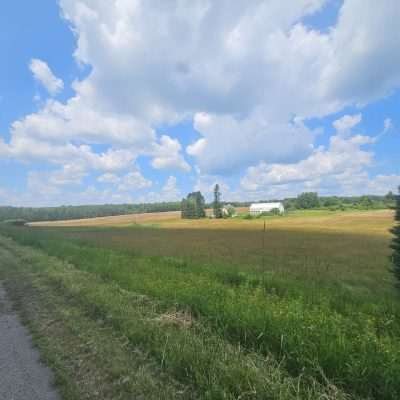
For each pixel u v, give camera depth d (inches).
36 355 155.3
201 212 4377.5
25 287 300.0
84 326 190.2
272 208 4739.2
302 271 454.9
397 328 177.6
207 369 131.6
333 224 2461.9
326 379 119.0
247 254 754.8
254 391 112.9
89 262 414.3
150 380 128.0
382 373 117.1
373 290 341.1
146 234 1692.9
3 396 119.8
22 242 780.6
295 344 143.1
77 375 133.4
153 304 231.0
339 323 173.3
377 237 1392.7
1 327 196.2
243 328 165.5
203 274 342.3
